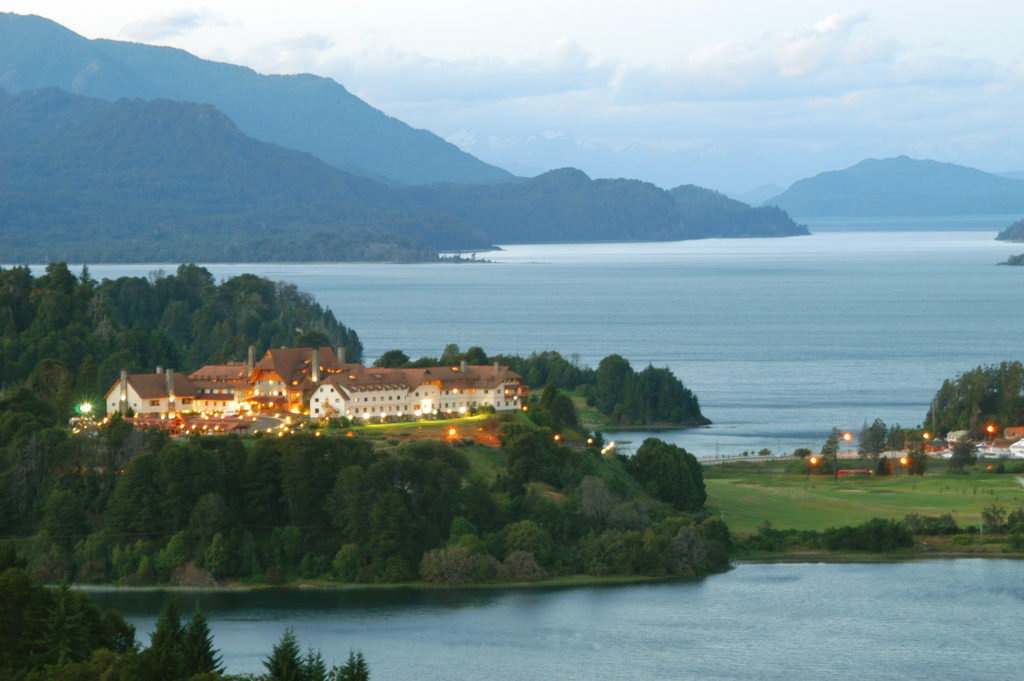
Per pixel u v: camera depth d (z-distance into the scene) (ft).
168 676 570.46
